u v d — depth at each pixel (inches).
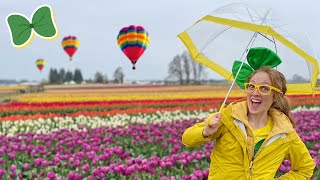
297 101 1030.4
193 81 3186.5
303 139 422.6
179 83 3216.0
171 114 893.2
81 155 371.9
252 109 167.0
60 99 1630.2
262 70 168.4
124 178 300.0
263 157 164.9
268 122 170.2
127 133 523.5
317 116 690.2
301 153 170.7
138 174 309.9
